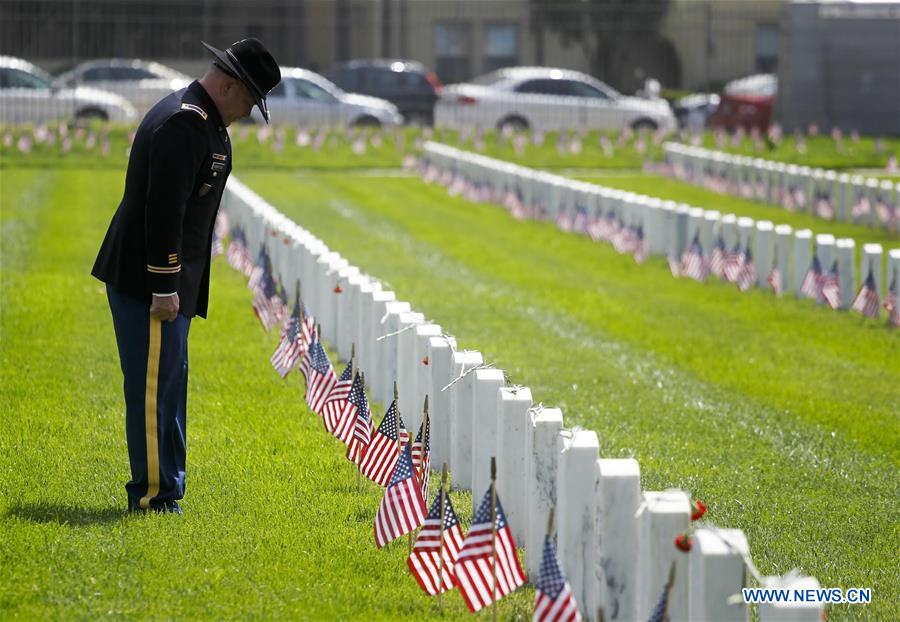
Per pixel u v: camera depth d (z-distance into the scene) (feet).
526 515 56.65
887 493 71.77
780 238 139.23
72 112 329.31
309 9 429.38
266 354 100.68
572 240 183.01
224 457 72.43
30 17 380.37
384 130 335.47
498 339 112.57
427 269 153.48
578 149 308.81
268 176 266.16
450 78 438.81
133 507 61.98
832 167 289.33
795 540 62.85
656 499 43.21
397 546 58.49
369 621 49.73
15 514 61.11
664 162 276.62
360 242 175.73
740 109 362.53
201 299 63.10
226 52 59.26
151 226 57.88
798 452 79.66
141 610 49.75
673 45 430.61
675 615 42.16
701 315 127.65
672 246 159.33
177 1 395.96
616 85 426.51
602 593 45.98
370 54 436.35
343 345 95.40
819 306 132.46
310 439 76.89
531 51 436.35
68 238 167.73
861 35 357.00
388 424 62.69
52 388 87.71
